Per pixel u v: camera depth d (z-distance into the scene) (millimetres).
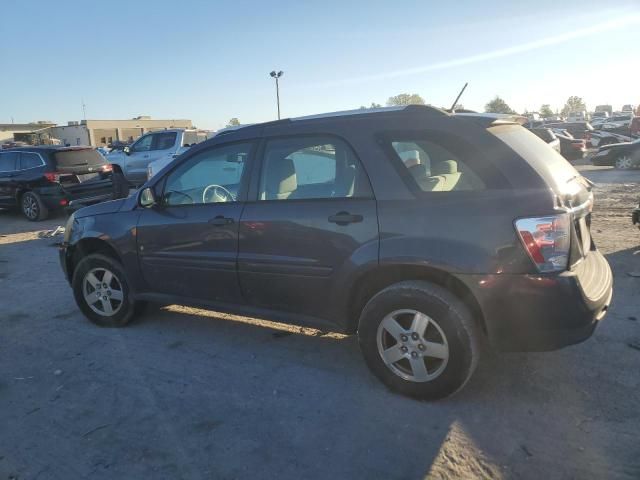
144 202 4426
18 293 6109
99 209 4816
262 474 2725
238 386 3650
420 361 3246
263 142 3867
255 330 4648
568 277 2887
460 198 3068
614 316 4492
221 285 4055
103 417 3320
